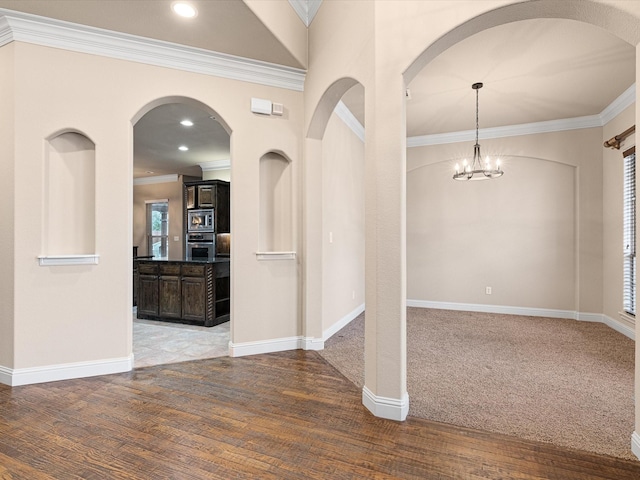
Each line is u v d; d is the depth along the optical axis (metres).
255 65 3.34
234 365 3.14
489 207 5.48
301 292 3.63
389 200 2.24
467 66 3.44
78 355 2.83
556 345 3.79
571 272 5.07
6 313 2.69
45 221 2.79
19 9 2.53
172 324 4.74
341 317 4.61
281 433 2.04
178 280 4.76
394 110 2.22
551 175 5.15
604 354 3.49
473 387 2.71
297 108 3.60
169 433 2.03
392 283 2.22
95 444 1.92
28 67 2.70
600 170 4.83
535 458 1.83
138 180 9.22
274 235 3.71
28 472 1.69
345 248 4.77
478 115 4.77
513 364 3.21
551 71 3.54
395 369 2.21
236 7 2.56
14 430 2.06
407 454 1.85
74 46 2.81
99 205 2.89
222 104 3.30
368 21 2.38
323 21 3.09
